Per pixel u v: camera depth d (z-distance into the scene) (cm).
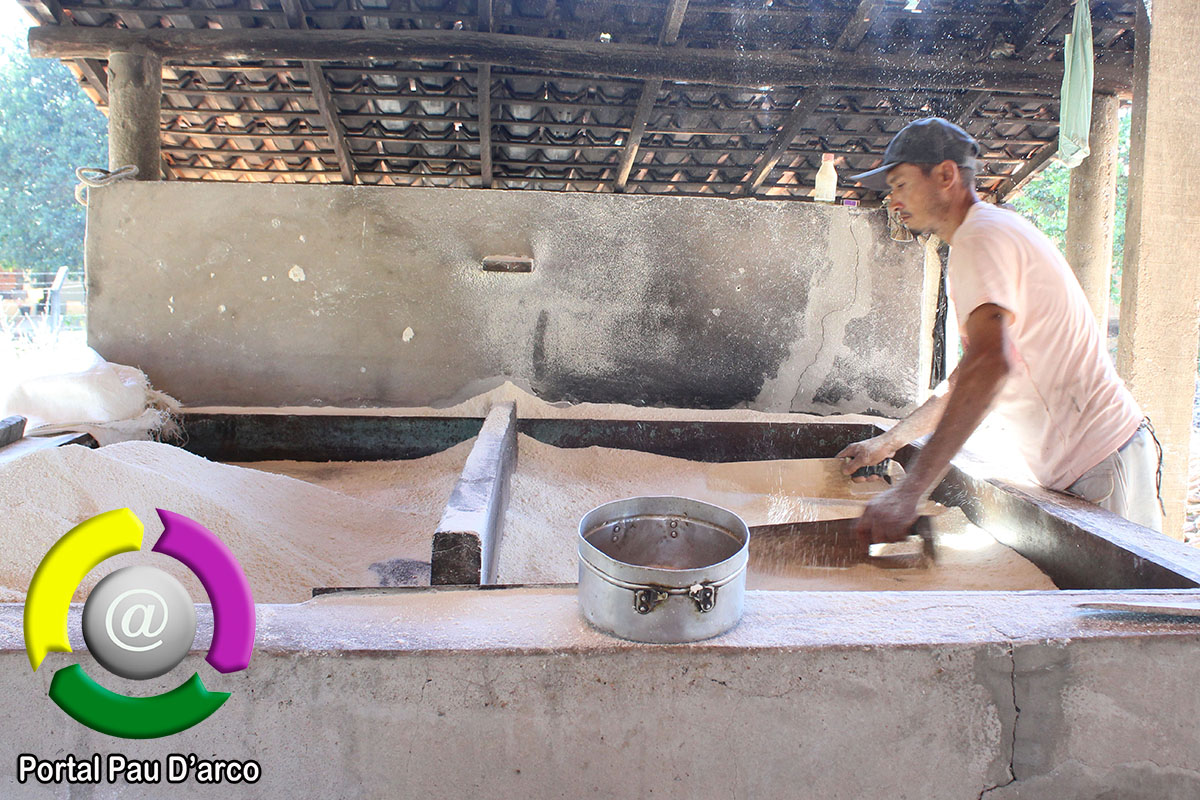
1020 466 231
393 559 200
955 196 198
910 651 111
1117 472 195
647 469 300
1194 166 358
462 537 142
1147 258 360
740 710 111
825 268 329
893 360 334
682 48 492
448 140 577
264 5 471
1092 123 528
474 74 512
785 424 315
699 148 605
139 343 324
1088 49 446
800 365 333
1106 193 533
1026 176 647
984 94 534
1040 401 198
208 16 470
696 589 109
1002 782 115
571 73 514
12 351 734
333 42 468
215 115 555
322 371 327
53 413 272
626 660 109
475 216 322
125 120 447
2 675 105
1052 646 113
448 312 326
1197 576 137
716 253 327
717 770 112
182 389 326
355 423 314
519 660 108
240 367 326
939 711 113
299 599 168
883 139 596
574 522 239
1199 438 576
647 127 579
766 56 499
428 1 478
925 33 504
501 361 329
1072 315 188
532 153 610
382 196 320
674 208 324
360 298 324
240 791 109
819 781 113
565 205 323
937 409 236
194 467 222
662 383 332
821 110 564
